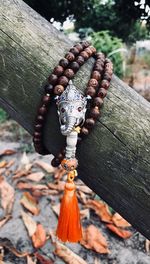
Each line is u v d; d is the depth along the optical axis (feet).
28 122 0.61
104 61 0.56
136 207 0.57
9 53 0.58
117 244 1.10
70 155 0.52
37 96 0.58
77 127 0.52
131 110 0.54
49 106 0.56
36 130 0.58
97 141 0.55
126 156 0.54
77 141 0.54
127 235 1.12
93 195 1.27
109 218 1.17
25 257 1.03
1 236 1.09
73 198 0.56
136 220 0.59
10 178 1.36
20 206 1.22
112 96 0.55
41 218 1.18
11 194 1.25
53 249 1.06
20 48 0.58
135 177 0.54
